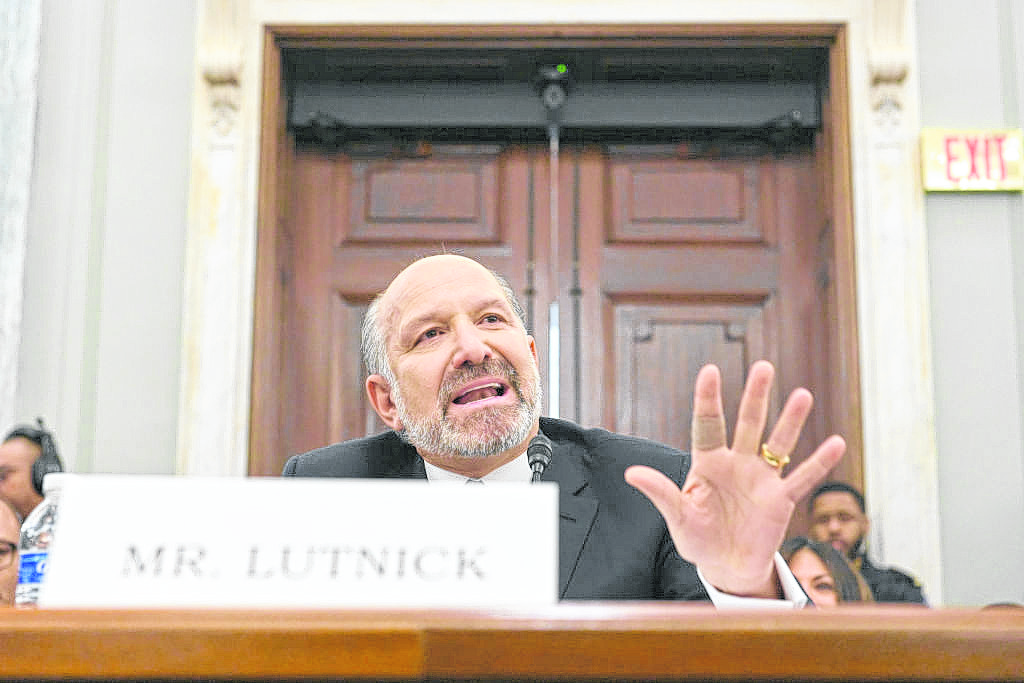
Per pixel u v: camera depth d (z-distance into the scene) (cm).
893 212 324
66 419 313
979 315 319
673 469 137
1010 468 312
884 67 326
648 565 127
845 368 321
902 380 316
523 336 143
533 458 132
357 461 149
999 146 324
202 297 324
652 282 348
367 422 341
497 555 65
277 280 336
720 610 61
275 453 331
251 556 65
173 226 329
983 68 329
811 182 352
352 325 347
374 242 350
